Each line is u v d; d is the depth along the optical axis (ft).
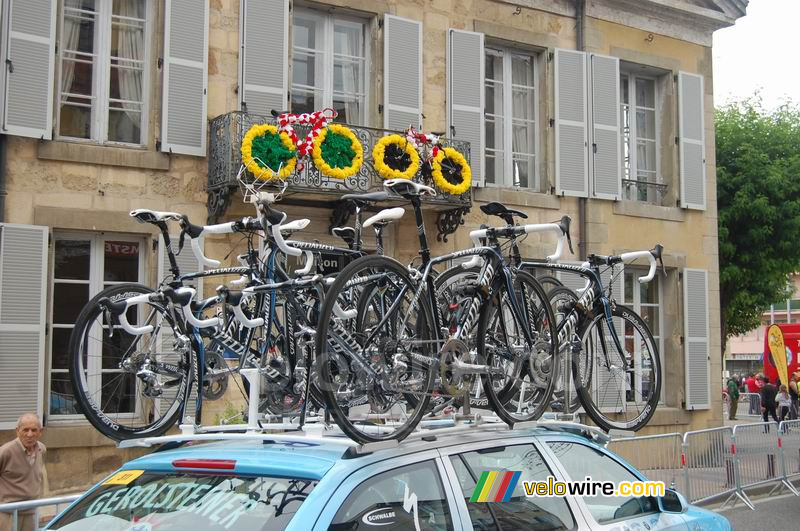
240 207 36.55
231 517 11.25
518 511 13.75
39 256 32.94
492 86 46.01
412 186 17.17
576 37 47.96
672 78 51.08
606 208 47.75
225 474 12.12
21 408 32.14
